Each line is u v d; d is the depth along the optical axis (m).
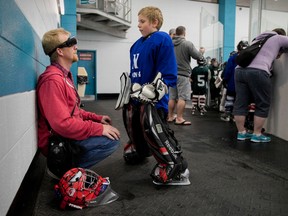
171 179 1.74
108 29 9.02
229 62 3.95
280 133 3.13
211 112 5.43
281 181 1.86
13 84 1.06
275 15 6.55
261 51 2.79
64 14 7.18
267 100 2.85
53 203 1.50
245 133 3.09
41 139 1.70
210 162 2.27
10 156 1.01
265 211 1.44
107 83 9.74
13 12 1.09
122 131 3.51
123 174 1.98
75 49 1.75
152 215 1.38
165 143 1.73
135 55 1.99
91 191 1.46
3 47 0.92
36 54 1.79
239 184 1.81
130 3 9.34
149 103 1.75
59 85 1.53
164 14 10.07
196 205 1.50
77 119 1.60
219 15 10.68
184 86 3.96
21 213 1.37
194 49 3.86
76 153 1.65
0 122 0.88
